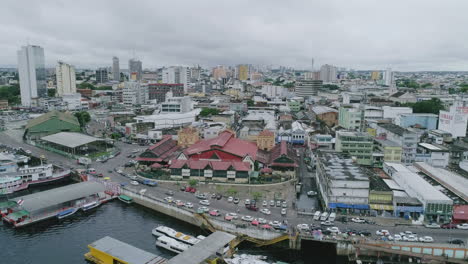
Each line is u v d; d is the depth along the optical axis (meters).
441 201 131.50
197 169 179.00
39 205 142.00
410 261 115.06
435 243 116.06
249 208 144.12
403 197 141.75
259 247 125.25
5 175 178.25
